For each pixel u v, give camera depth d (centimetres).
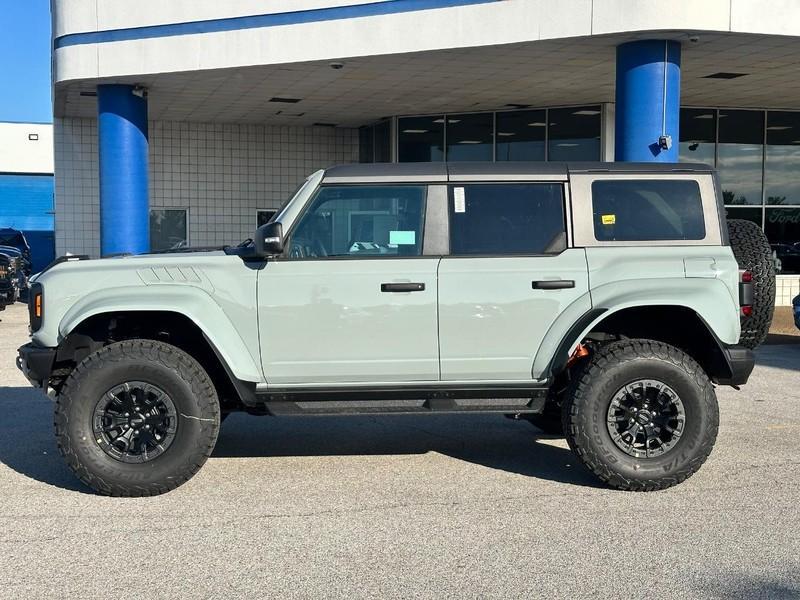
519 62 1382
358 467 614
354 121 2059
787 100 1775
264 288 546
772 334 1405
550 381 555
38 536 466
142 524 486
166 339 592
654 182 567
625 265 552
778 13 1188
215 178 2109
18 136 3878
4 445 680
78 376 528
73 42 1491
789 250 1903
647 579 404
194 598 384
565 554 437
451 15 1272
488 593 388
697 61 1377
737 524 482
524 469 608
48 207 3956
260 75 1486
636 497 535
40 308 549
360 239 559
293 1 1355
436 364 552
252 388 555
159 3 1430
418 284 545
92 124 2036
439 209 558
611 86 1595
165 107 1845
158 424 536
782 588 393
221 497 539
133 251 1584
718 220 566
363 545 451
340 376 552
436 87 1605
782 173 1905
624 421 540
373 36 1320
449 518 496
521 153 1884
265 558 432
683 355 541
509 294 548
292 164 2153
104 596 386
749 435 704
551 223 560
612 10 1178
